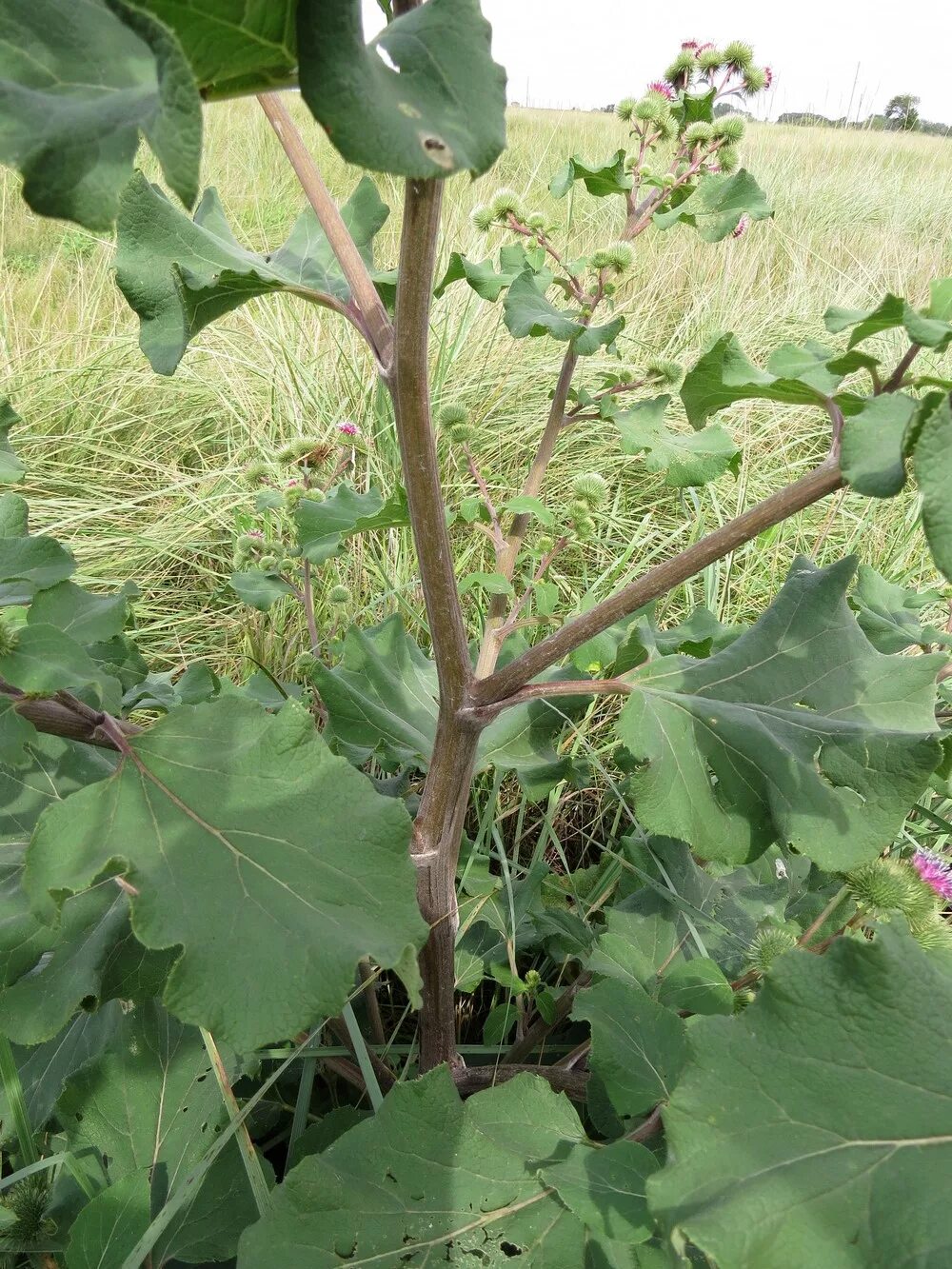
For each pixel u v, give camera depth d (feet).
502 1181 1.84
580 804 4.16
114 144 0.88
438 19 1.08
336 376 7.09
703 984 2.23
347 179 12.64
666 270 9.45
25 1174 2.01
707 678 2.12
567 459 6.56
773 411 7.34
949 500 1.12
